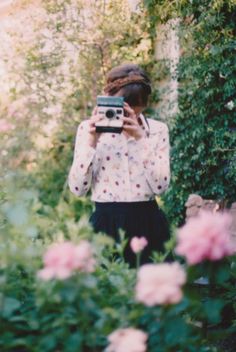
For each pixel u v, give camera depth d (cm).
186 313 231
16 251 205
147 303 173
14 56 659
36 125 614
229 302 345
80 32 650
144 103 293
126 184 288
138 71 291
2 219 243
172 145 572
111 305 205
